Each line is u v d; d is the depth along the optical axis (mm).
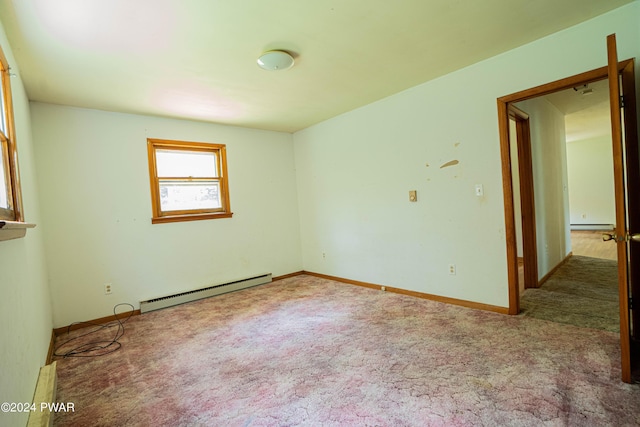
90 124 3414
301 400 1786
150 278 3752
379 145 3816
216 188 4398
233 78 2844
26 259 1900
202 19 1943
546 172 4059
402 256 3678
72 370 2273
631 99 2094
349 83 3154
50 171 3166
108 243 3484
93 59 2350
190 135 4117
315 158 4781
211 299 4004
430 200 3346
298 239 5219
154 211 3797
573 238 7070
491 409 1604
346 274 4441
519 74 2623
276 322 3055
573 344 2215
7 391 1191
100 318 3398
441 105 3170
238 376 2092
